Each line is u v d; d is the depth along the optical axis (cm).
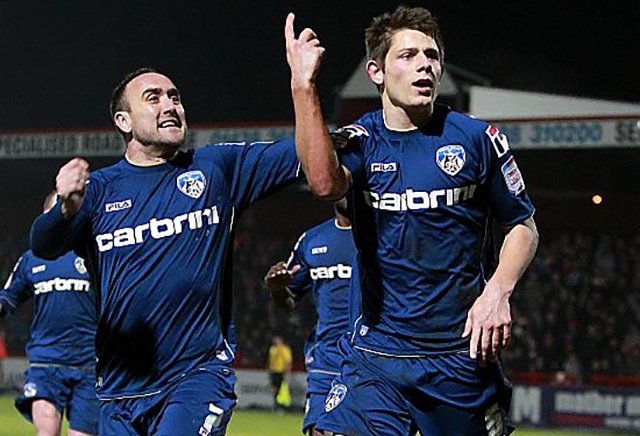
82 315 2616
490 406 1535
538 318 6594
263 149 1609
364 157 1477
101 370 1569
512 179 1471
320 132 1372
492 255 1547
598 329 6372
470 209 1479
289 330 7094
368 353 1533
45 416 2606
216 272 1552
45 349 2631
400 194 1467
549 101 7081
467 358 1502
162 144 1552
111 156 8362
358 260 1557
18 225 9862
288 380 6191
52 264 2608
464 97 7094
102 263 1552
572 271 6969
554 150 8188
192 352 1533
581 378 5841
